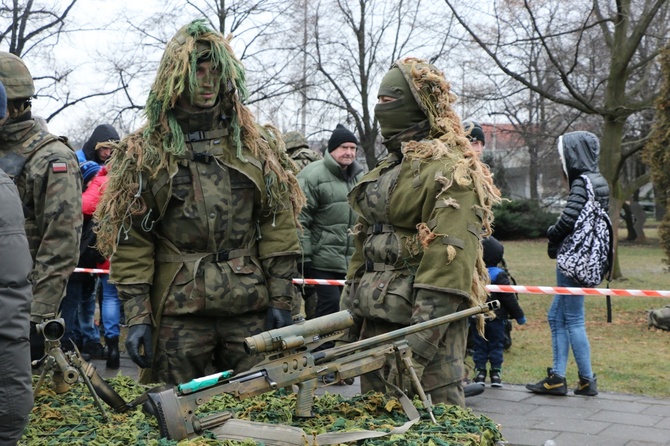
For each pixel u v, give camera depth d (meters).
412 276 3.76
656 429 5.70
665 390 6.99
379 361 3.19
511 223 30.66
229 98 4.05
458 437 2.88
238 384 2.97
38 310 4.37
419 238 3.66
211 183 4.01
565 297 6.65
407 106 3.86
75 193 4.52
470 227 3.61
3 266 2.57
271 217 4.22
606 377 7.52
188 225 4.00
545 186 35.22
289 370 3.05
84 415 3.42
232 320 4.12
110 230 4.00
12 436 2.64
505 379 7.48
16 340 2.59
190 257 4.04
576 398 6.66
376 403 3.31
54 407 3.55
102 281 7.57
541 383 6.80
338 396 3.57
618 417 6.04
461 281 3.55
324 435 2.85
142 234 4.05
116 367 7.59
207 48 3.91
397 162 3.91
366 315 3.85
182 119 4.00
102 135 7.83
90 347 8.07
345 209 7.27
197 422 2.94
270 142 4.25
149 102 3.96
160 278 4.06
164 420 2.88
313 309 7.42
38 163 4.48
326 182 7.21
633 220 29.95
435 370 3.69
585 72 21.42
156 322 4.06
